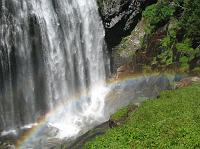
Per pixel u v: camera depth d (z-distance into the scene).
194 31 43.16
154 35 45.72
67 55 45.69
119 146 25.94
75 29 46.03
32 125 43.34
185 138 25.62
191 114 29.05
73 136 40.34
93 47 47.09
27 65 43.34
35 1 43.25
